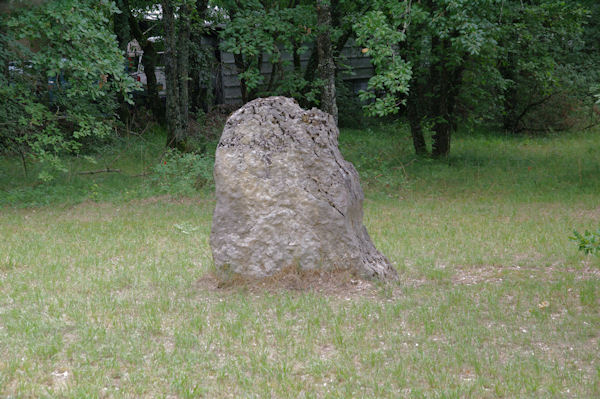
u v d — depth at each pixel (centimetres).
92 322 630
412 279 824
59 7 1261
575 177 1736
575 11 1916
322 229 761
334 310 680
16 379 486
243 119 778
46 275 821
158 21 2511
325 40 1565
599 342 582
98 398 455
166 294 739
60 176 1744
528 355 553
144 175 1777
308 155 765
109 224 1204
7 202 1443
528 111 2712
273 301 704
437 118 1950
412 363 534
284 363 524
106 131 1959
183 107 1894
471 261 916
